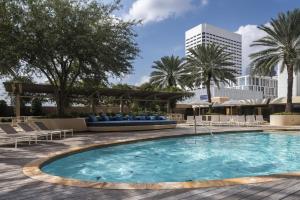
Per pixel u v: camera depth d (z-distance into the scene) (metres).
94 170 8.92
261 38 30.30
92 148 11.52
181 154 11.99
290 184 5.47
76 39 17.41
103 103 35.97
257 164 10.12
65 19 17.73
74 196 4.97
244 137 18.42
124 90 29.59
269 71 30.44
